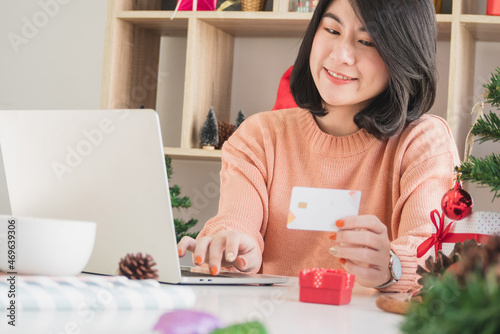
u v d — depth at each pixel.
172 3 2.37
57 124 0.79
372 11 1.17
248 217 1.30
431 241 0.90
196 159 2.40
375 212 1.32
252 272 1.03
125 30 2.28
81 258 0.72
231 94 2.44
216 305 0.64
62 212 0.82
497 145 2.08
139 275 0.78
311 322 0.56
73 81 2.68
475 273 0.29
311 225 0.89
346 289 0.70
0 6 2.74
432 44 1.25
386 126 1.25
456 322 0.24
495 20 1.89
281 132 1.44
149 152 0.74
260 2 2.16
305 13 2.06
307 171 1.40
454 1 1.90
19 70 2.73
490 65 2.15
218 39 2.31
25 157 0.83
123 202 0.77
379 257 0.85
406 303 0.62
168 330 0.44
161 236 0.76
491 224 0.84
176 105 2.51
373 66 1.22
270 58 2.40
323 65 1.26
